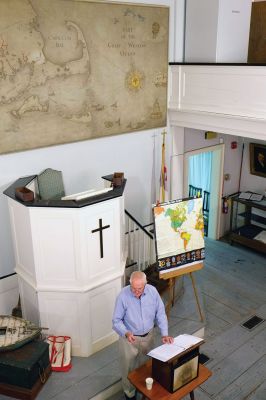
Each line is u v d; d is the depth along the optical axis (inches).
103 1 208.5
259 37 269.0
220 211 332.5
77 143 224.8
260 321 226.2
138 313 154.3
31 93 196.9
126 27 223.3
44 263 174.7
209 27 242.4
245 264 293.6
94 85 219.8
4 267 211.3
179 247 201.3
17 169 204.5
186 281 265.1
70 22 199.6
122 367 163.0
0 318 183.5
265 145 308.3
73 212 163.5
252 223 334.3
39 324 188.2
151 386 138.9
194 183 345.1
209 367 192.1
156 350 138.9
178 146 280.7
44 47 194.4
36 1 185.5
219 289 257.9
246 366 193.0
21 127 198.5
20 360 164.2
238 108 223.6
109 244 181.6
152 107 253.0
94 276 180.9
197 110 246.2
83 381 177.2
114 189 181.5
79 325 186.2
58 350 186.4
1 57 182.2
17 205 173.0
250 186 335.3
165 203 194.5
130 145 251.4
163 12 238.8
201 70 236.5
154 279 234.2
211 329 219.0
